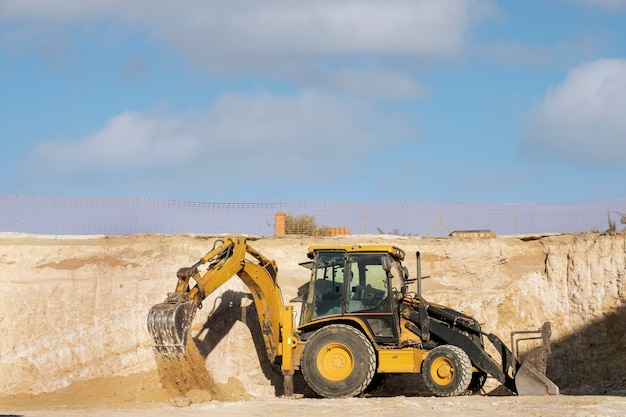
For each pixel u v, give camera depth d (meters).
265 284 16.20
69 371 17.44
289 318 15.82
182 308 13.73
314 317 15.95
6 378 17.00
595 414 11.81
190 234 19.88
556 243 19.73
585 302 18.83
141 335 18.16
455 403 13.49
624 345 18.12
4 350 17.48
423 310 15.90
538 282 19.47
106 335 18.05
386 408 13.02
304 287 19.55
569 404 13.16
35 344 17.66
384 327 15.59
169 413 12.71
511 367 16.33
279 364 16.55
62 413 12.84
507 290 19.52
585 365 18.34
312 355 15.27
